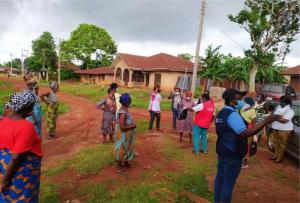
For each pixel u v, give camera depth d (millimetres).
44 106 18594
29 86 7207
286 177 7438
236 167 4840
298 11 30875
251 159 8711
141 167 7312
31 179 3787
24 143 3580
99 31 60656
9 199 3701
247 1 31516
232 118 4691
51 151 9062
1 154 3639
